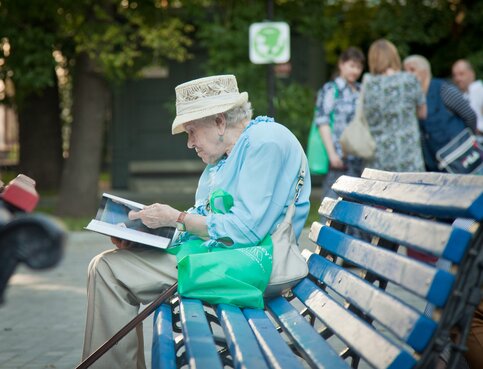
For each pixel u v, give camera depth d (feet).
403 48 59.16
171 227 12.65
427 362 7.54
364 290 9.33
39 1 49.65
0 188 9.54
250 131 12.92
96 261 12.82
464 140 30.22
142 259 12.79
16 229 5.68
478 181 8.74
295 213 12.89
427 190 8.48
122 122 71.97
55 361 18.13
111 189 72.18
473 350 11.27
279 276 12.26
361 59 30.63
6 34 48.65
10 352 19.02
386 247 10.37
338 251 11.36
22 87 56.59
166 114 78.54
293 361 8.93
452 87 30.27
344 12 63.72
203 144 13.42
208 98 13.25
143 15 53.01
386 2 59.67
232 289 11.89
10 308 24.29
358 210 11.02
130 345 12.52
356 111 29.01
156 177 78.79
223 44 54.39
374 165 28.86
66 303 24.99
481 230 7.45
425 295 7.58
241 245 12.33
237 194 12.58
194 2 54.29
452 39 64.13
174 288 12.06
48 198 64.64
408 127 28.73
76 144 52.60
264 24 42.63
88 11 50.93
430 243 7.89
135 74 53.93
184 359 11.75
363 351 8.46
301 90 54.85
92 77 52.54
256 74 53.88
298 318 10.93
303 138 54.80
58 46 52.31
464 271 7.47
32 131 70.18
